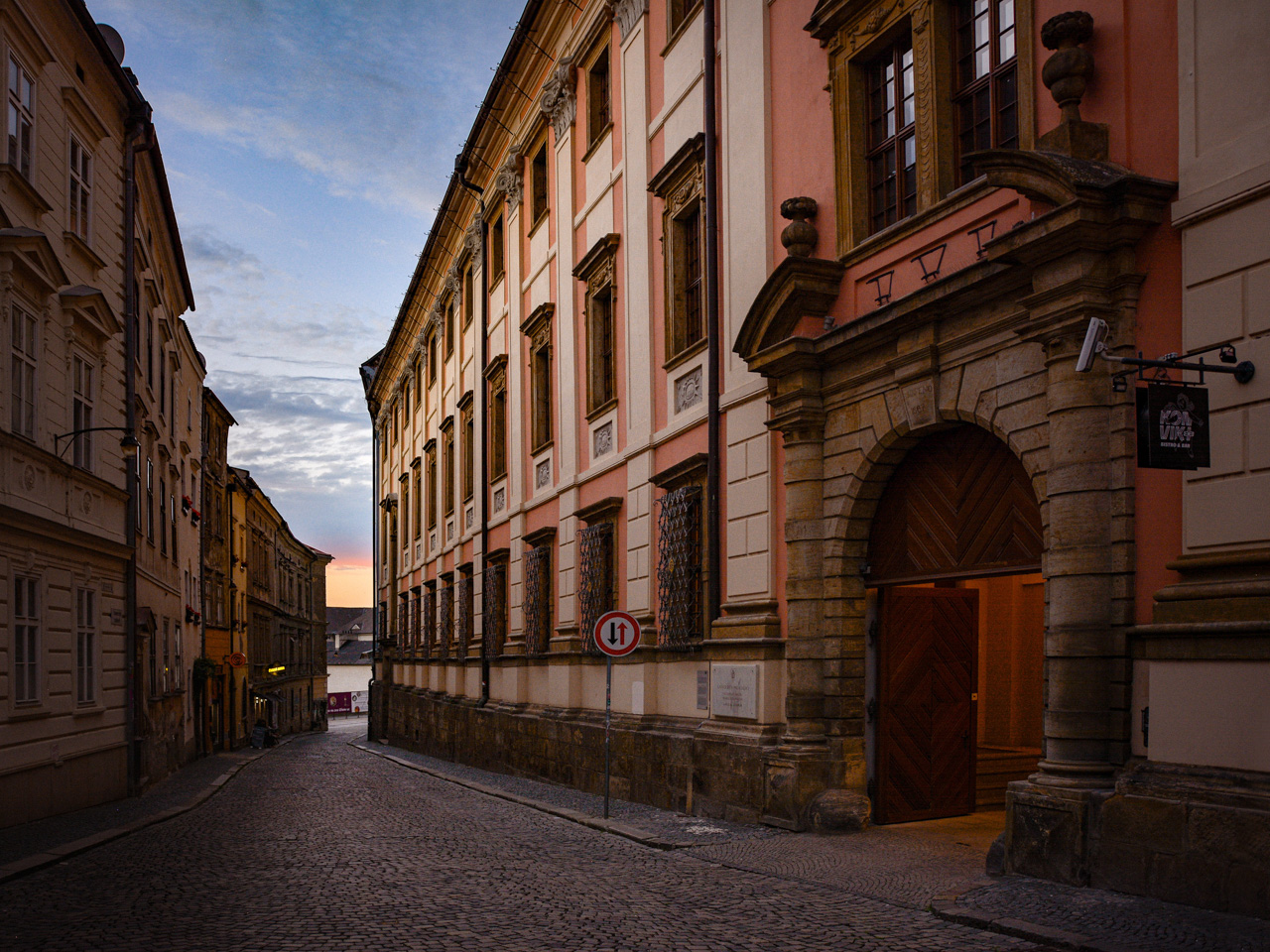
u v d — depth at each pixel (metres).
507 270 27.50
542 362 25.09
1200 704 8.01
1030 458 9.98
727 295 15.27
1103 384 9.09
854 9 12.79
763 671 13.59
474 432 31.20
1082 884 8.55
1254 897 7.34
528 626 23.98
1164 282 8.72
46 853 11.95
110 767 18.69
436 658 35.88
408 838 12.98
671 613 16.52
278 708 63.41
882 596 12.85
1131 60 9.12
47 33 16.25
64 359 17.05
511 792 19.02
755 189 14.73
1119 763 8.71
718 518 15.36
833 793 12.39
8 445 14.68
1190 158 8.48
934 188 11.48
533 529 24.81
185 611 32.00
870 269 12.51
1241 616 7.77
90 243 18.59
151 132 21.38
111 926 8.07
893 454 12.18
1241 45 8.12
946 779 13.23
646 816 14.64
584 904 8.64
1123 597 8.81
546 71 24.22
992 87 11.06
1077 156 9.16
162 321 27.30
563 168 22.94
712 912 8.30
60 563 16.64
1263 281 7.88
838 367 12.83
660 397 17.83
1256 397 7.86
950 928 7.68
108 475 19.22
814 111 13.67
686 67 17.05
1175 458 7.75
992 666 17.58
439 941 7.39
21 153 15.40
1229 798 7.61
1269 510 7.72
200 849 12.43
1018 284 9.98
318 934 7.64
